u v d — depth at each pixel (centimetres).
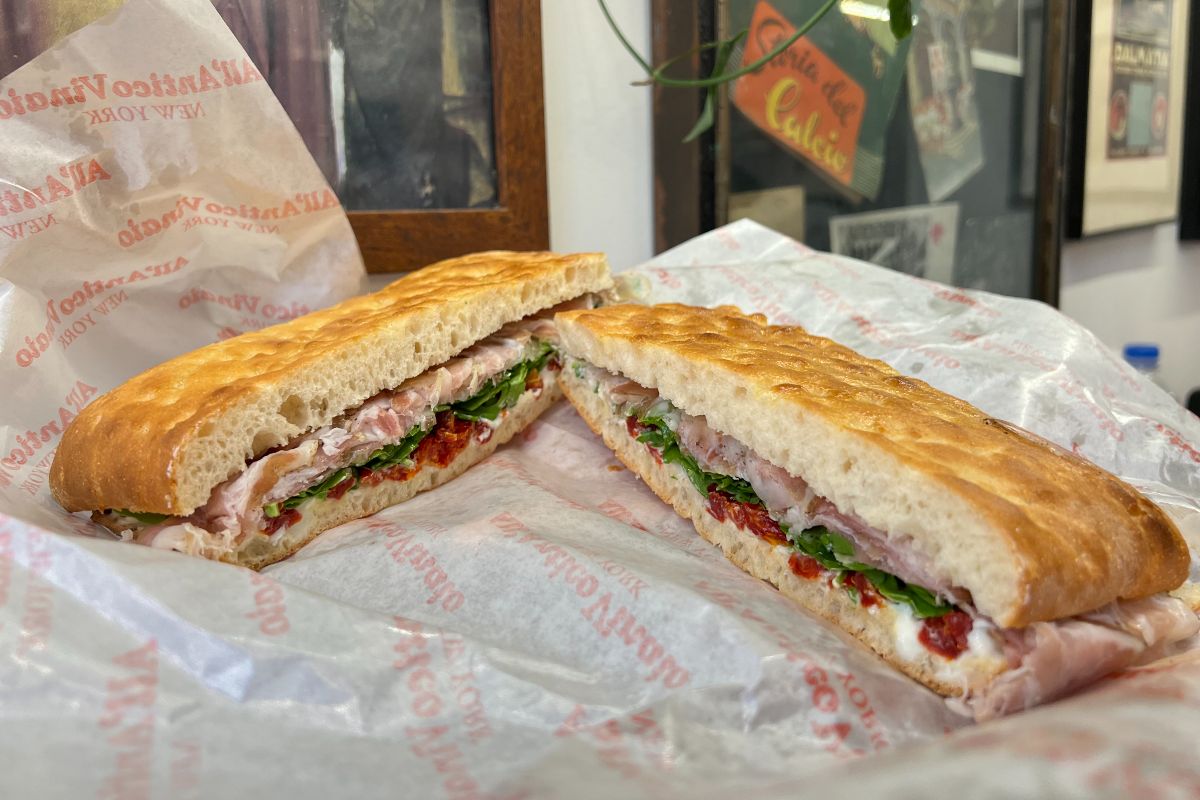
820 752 28
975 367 49
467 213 56
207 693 28
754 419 37
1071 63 82
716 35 58
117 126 43
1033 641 29
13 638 27
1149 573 32
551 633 33
